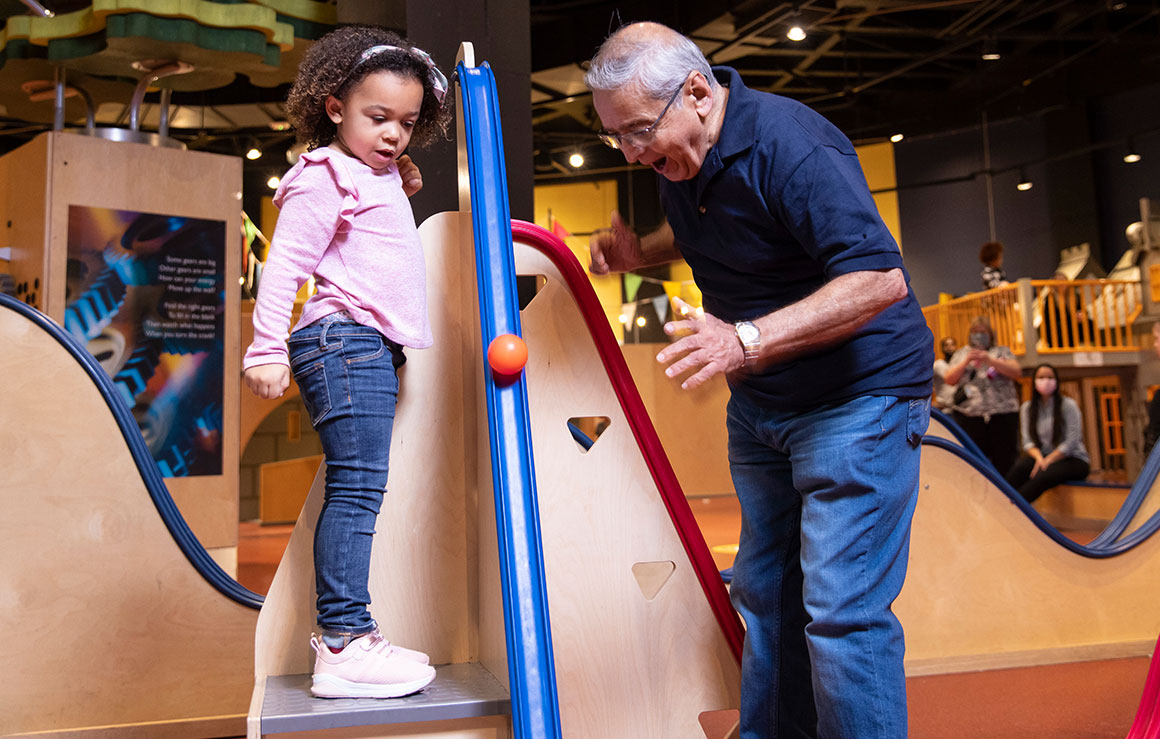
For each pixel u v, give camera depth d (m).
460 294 1.74
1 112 5.30
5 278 3.71
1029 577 3.15
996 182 11.52
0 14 5.00
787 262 1.48
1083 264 10.21
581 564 1.75
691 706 1.76
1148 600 3.29
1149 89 10.22
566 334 1.81
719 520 7.11
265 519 9.13
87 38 3.97
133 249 3.60
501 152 1.58
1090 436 9.21
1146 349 8.38
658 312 12.30
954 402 6.19
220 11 3.88
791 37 8.39
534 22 9.10
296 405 10.85
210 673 2.32
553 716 1.26
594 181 12.86
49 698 2.18
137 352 3.58
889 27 9.29
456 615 1.68
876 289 1.28
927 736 2.24
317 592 1.45
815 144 1.36
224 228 3.81
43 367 2.24
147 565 2.30
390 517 1.65
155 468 2.34
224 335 3.79
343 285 1.45
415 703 1.35
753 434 1.62
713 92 1.46
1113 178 10.62
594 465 1.78
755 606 1.63
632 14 8.73
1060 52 10.41
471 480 1.70
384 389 1.47
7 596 2.17
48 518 2.22
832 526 1.40
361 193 1.48
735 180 1.42
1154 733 1.61
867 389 1.41
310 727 1.29
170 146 3.85
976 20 9.28
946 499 3.09
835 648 1.37
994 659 3.04
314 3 4.29
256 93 9.48
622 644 1.74
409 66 1.49
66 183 3.48
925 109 11.53
